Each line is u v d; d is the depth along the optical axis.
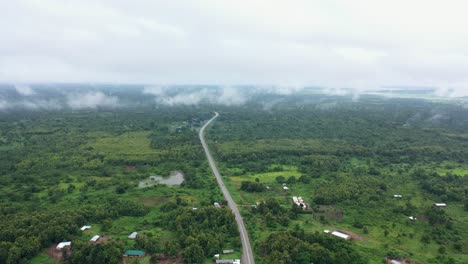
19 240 119.38
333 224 145.50
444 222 146.88
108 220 142.12
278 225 142.50
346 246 122.50
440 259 118.00
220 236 128.50
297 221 147.88
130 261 115.31
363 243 128.38
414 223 146.62
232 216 144.25
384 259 116.50
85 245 118.44
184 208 152.00
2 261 111.94
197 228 135.25
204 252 119.56
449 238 133.25
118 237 131.25
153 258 115.69
